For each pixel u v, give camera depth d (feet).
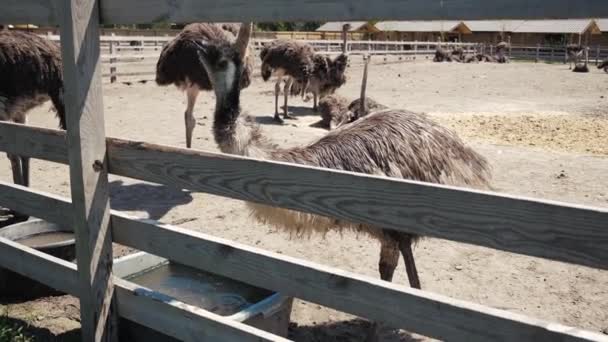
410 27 202.80
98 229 11.68
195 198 23.71
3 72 20.33
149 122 40.34
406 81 78.74
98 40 11.23
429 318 7.98
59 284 12.87
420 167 12.87
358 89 66.69
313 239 19.31
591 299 15.38
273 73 45.03
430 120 13.78
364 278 8.58
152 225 11.18
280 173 9.35
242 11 9.41
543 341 7.04
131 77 69.36
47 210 12.87
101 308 11.93
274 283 9.54
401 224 8.21
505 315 7.34
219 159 10.08
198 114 44.52
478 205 7.52
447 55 133.18
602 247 6.68
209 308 13.28
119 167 11.62
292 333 13.80
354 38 182.19
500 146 34.45
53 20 11.89
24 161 20.70
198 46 13.53
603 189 24.90
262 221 12.44
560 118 45.50
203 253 10.50
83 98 11.09
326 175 8.84
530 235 7.18
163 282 14.76
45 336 13.30
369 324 14.25
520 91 69.05
